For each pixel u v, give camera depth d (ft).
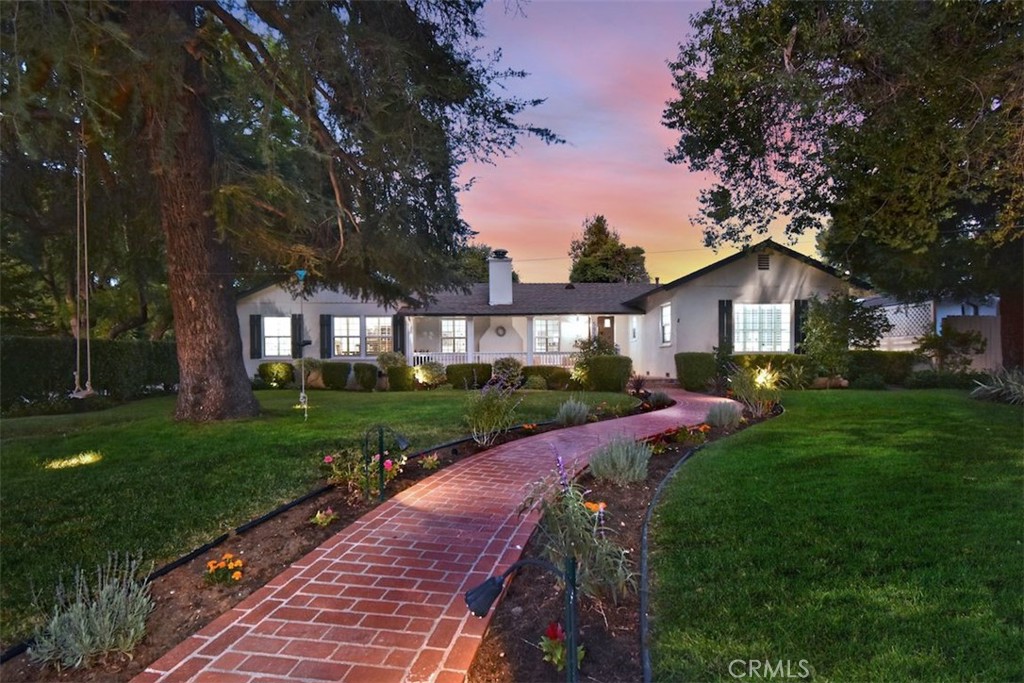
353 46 23.95
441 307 66.08
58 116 21.89
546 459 23.17
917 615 9.72
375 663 9.23
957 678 8.04
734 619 9.92
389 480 19.86
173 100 24.43
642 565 12.51
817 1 20.44
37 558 13.66
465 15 27.78
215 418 30.83
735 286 56.70
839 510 14.98
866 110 21.67
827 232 42.45
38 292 57.98
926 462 19.56
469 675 8.94
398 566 13.03
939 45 20.93
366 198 30.55
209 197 29.19
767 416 33.68
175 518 16.10
